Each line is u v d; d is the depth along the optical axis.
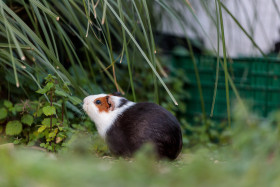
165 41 9.59
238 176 2.99
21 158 3.20
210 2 6.87
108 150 5.79
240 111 4.15
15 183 2.70
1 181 2.74
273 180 2.77
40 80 6.06
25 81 6.14
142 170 3.14
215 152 5.63
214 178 2.89
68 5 5.21
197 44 9.41
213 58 8.53
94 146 5.62
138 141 5.20
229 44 7.44
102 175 2.95
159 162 4.95
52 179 2.78
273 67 7.83
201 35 7.94
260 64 7.94
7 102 5.66
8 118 6.00
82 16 5.66
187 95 8.94
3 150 3.84
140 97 8.48
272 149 3.38
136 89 8.43
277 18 8.99
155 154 5.14
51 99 5.27
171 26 7.69
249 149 3.40
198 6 7.51
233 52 8.48
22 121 5.57
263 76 7.92
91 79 7.62
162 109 5.38
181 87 8.92
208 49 9.41
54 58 4.91
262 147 3.31
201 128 7.91
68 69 7.18
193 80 8.95
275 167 2.94
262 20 8.85
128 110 5.39
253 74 8.02
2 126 5.99
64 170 2.96
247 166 3.05
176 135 5.29
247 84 8.09
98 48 6.29
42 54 5.20
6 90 6.26
